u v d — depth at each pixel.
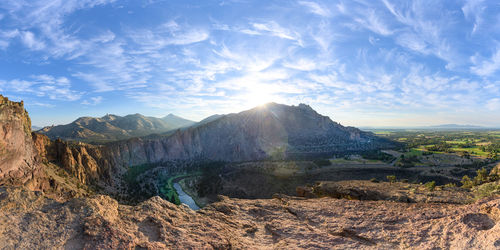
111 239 7.39
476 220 9.48
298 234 10.66
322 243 9.60
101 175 97.31
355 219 12.52
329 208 14.73
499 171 39.50
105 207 9.41
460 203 21.02
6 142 34.09
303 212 14.20
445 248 8.31
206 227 10.09
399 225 11.09
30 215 7.76
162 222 9.30
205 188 112.56
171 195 106.31
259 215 13.84
